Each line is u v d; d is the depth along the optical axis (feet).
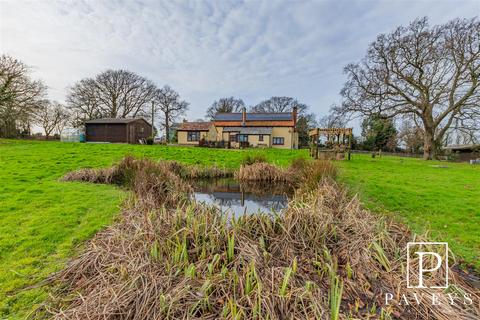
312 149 45.01
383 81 50.19
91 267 7.11
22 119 58.90
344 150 47.78
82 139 74.54
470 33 43.60
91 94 97.76
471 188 19.19
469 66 45.75
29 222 10.32
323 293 6.24
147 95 110.32
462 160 76.74
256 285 5.94
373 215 11.09
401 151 92.02
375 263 7.36
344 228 8.93
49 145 43.93
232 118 99.19
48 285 6.47
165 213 9.82
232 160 34.32
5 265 7.25
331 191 12.96
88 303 5.52
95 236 9.22
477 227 10.99
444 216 12.49
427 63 48.21
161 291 5.73
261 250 7.93
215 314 5.48
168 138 120.16
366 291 6.42
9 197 13.65
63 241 8.87
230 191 20.85
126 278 6.36
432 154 54.34
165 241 7.91
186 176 25.30
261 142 87.10
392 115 53.11
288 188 21.98
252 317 5.29
